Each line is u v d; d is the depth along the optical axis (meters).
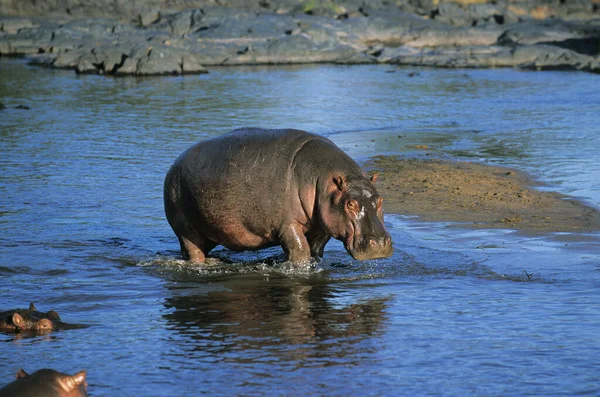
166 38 161.50
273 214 34.12
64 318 29.39
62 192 50.34
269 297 31.72
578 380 23.38
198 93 105.94
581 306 30.08
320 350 25.88
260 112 87.69
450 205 46.41
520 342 26.42
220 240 35.84
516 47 155.88
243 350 25.94
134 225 43.12
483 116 86.00
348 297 31.59
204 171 34.91
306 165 33.75
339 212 32.62
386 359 25.05
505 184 51.78
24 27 174.62
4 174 55.41
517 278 33.78
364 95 104.69
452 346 26.12
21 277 34.31
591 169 57.06
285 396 22.34
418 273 34.66
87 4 191.62
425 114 87.50
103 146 67.06
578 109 91.00
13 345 26.48
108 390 22.84
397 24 187.88
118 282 33.81
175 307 30.56
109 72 131.12
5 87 110.19
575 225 42.00
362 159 60.38
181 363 24.84
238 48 162.12
